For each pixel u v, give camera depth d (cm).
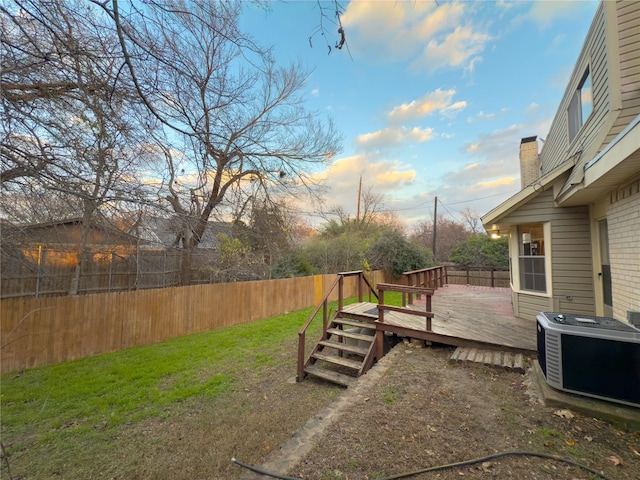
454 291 1047
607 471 190
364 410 284
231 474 251
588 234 514
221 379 471
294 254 1338
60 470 262
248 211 822
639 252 338
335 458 217
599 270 491
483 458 207
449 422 257
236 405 388
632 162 291
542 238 577
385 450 223
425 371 375
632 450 211
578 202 503
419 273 852
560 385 276
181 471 257
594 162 355
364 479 195
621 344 253
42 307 541
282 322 883
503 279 1329
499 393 306
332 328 573
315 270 1484
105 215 386
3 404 390
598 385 259
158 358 571
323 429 255
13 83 294
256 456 275
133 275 899
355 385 344
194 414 364
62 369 516
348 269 1517
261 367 527
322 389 441
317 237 1808
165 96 310
